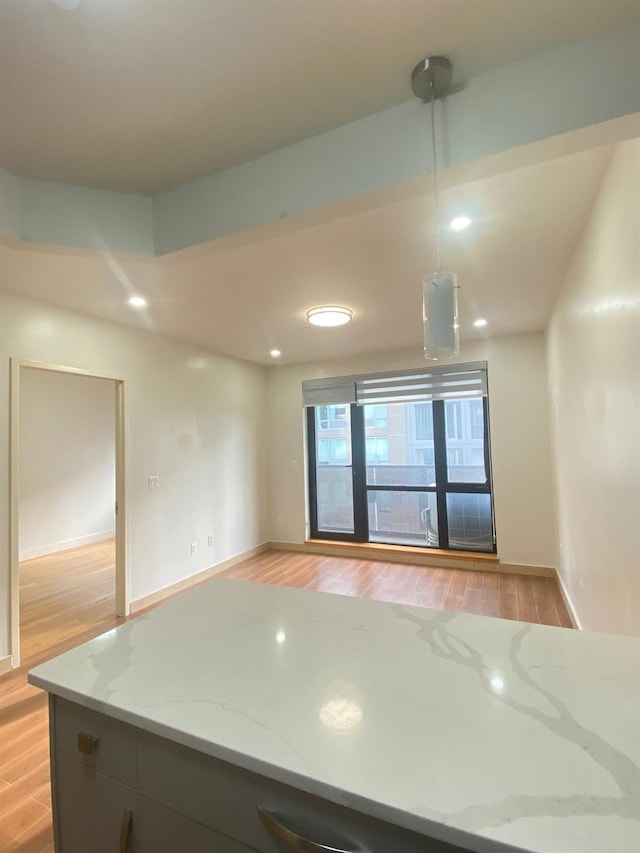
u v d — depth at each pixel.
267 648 1.10
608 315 1.74
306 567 4.64
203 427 4.41
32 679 0.99
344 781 0.65
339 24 1.03
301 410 5.35
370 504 5.17
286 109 1.31
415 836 0.63
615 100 1.08
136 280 2.59
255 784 0.75
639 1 1.00
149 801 0.87
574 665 0.97
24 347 2.82
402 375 4.77
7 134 1.39
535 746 0.71
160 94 1.24
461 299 3.17
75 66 1.13
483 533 4.61
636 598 1.54
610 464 1.84
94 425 6.36
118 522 3.50
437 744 0.72
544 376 4.17
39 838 1.53
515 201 1.85
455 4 0.99
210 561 4.43
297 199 1.47
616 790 0.62
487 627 1.20
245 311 3.22
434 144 1.26
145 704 0.86
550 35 1.09
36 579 4.46
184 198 1.69
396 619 1.27
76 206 1.67
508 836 0.55
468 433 4.68
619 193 1.50
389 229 2.05
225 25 1.02
